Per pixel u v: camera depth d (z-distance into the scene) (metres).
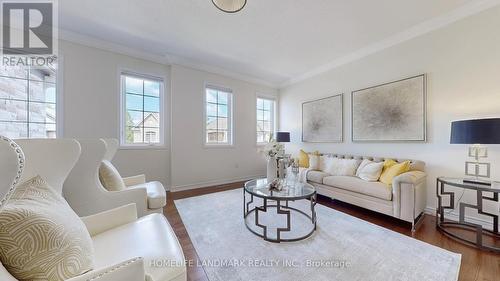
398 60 2.88
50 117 2.81
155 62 3.63
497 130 1.73
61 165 1.04
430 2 2.17
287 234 2.01
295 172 2.61
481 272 1.45
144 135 3.58
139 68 3.46
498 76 2.08
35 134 2.71
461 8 2.26
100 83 3.11
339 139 3.75
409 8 2.26
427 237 1.96
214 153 4.21
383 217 2.46
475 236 1.97
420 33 2.63
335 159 3.35
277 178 2.46
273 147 2.64
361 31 2.74
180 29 2.73
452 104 2.38
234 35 2.87
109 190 1.73
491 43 2.12
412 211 2.10
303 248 1.77
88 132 3.03
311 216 2.41
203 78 4.05
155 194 1.93
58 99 2.81
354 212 2.62
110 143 2.21
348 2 2.16
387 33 2.79
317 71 4.17
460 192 2.34
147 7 2.28
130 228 1.17
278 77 4.77
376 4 2.19
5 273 0.54
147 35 2.91
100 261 0.86
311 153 3.95
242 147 4.62
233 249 1.76
